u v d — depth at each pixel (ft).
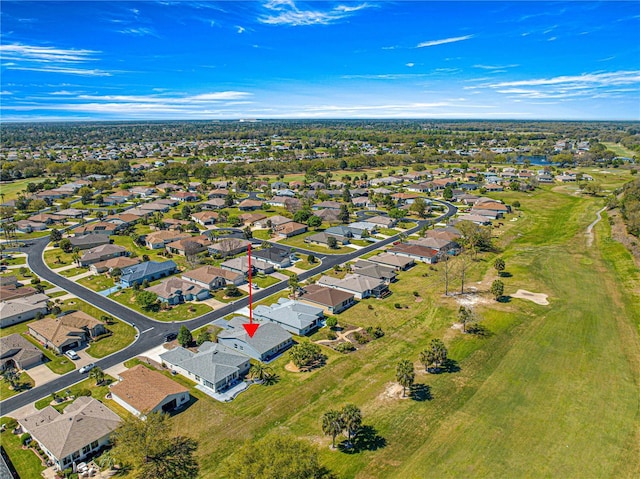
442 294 290.15
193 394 189.78
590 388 186.50
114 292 303.48
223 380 193.47
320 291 279.69
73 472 148.05
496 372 199.31
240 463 125.70
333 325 243.60
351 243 422.00
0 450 157.99
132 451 141.79
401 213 497.46
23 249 408.67
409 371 180.04
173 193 644.27
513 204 558.56
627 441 155.53
